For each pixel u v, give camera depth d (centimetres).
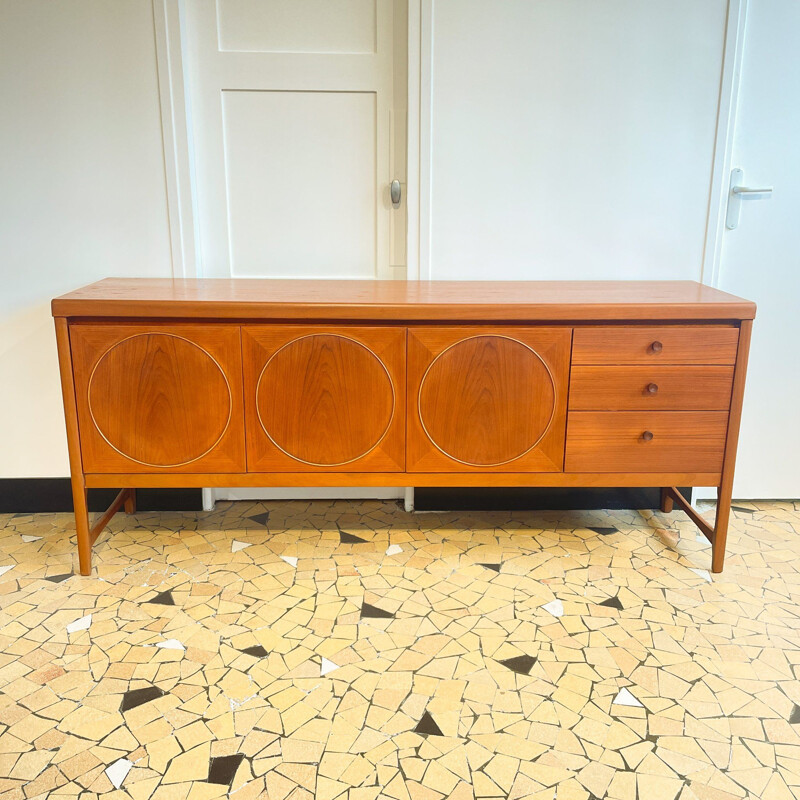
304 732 162
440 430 220
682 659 187
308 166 253
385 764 154
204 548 242
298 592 216
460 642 193
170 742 159
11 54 235
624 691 175
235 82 246
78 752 156
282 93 247
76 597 213
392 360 214
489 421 220
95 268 253
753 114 248
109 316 210
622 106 246
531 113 246
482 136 247
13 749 157
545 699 172
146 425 217
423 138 246
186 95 241
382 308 209
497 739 160
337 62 245
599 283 252
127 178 246
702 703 172
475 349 214
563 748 158
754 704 171
